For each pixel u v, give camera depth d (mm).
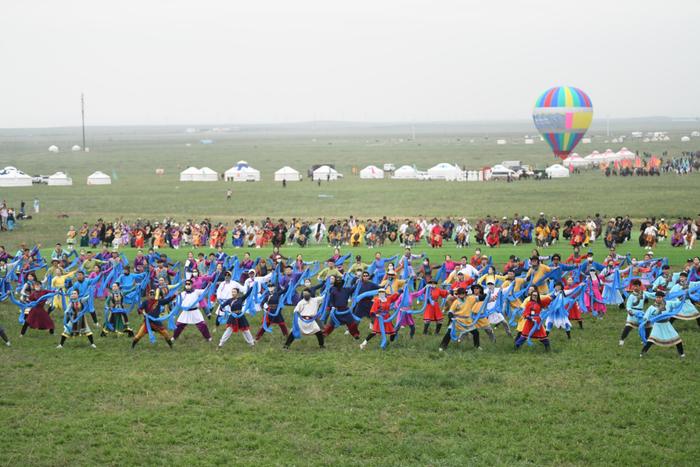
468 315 27172
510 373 24281
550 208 88625
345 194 112500
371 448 18375
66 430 19438
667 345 25594
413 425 19922
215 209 94312
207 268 37281
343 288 28484
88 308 29078
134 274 35062
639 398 21609
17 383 23328
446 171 142250
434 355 26594
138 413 20656
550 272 30656
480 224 58438
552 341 28391
